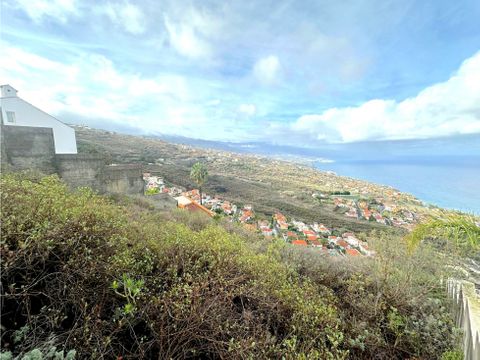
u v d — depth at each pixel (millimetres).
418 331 2396
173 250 2629
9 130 5840
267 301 2217
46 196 2527
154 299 1774
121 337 1649
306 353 1854
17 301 1470
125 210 4086
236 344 1670
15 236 1765
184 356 1609
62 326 1597
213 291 2043
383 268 3164
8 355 1197
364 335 2275
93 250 2039
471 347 1813
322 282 3424
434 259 3088
